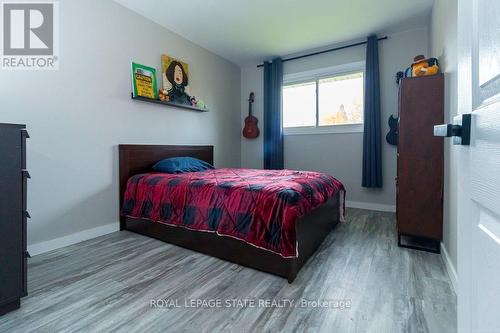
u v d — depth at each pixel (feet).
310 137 13.43
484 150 1.75
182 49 11.55
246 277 5.56
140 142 9.71
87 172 8.00
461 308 2.27
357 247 7.22
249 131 14.98
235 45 12.52
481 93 1.84
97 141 8.27
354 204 12.33
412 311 4.36
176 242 7.38
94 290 5.06
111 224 8.63
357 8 9.32
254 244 5.72
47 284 5.27
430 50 9.74
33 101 6.82
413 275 5.60
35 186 6.85
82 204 7.88
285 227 5.33
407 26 10.61
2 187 4.26
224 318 4.22
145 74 9.76
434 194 6.84
